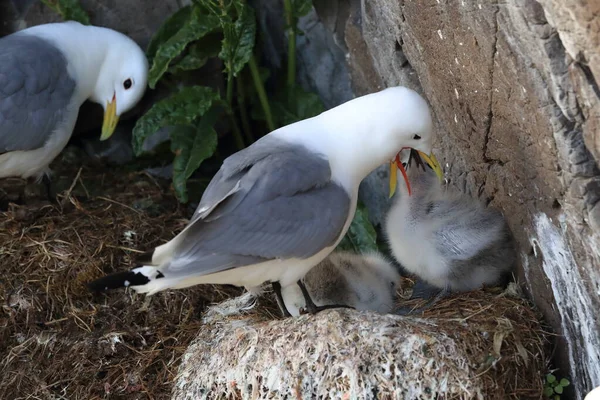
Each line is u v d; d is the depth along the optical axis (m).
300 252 4.95
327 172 5.05
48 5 7.74
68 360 6.05
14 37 7.13
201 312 6.30
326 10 7.25
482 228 5.48
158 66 7.25
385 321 4.86
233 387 5.04
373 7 6.30
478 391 4.70
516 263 5.57
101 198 7.41
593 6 3.38
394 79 6.41
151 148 7.84
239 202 4.92
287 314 5.44
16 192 7.43
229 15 7.36
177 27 7.81
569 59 3.79
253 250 4.88
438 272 5.65
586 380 4.88
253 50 7.78
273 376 4.88
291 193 4.95
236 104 8.00
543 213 4.77
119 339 6.09
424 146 5.21
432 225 5.58
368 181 7.44
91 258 6.61
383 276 5.82
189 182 7.66
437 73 5.47
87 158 8.02
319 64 7.73
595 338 4.64
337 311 4.96
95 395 5.86
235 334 5.20
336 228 5.02
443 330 4.87
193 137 7.54
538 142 4.39
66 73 7.11
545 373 5.09
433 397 4.66
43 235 6.82
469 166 5.72
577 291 4.68
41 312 6.30
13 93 6.80
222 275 4.96
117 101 7.53
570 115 3.97
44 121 6.95
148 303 6.29
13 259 6.58
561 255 4.74
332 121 5.20
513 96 4.46
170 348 6.01
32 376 6.01
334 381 4.73
